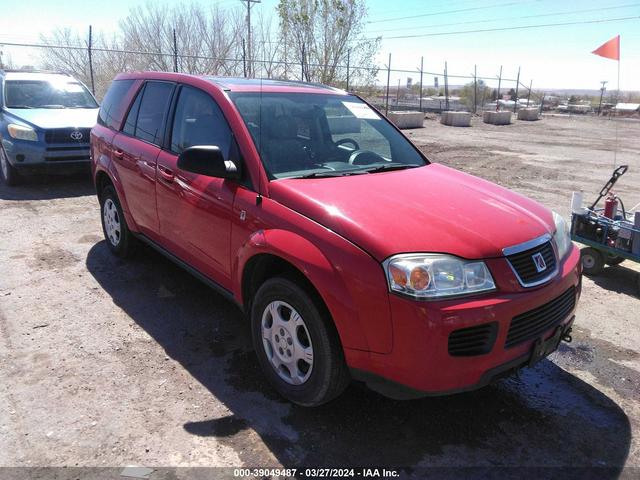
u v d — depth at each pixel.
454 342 2.47
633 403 3.21
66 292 4.46
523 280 2.68
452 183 3.50
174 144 4.02
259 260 3.11
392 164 3.88
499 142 18.30
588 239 5.28
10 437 2.70
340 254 2.60
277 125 3.57
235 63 21.83
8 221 6.45
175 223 3.93
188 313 4.16
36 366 3.35
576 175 11.57
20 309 4.12
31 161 7.75
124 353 3.54
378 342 2.52
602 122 32.22
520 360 2.68
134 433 2.77
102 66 22.16
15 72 9.29
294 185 3.08
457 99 41.16
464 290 2.51
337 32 23.27
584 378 3.47
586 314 4.48
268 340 3.12
